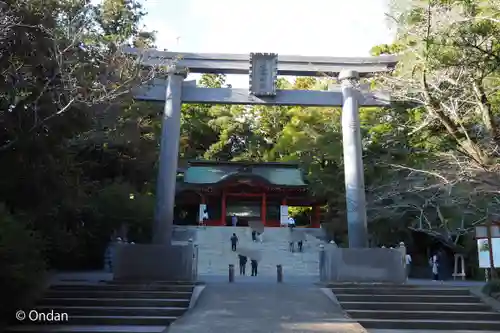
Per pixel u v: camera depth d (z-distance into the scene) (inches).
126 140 1011.3
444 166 709.3
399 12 510.0
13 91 490.0
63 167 568.7
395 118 962.7
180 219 1660.9
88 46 684.7
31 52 529.3
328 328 398.9
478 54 480.1
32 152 502.9
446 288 599.2
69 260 928.9
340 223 1210.0
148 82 721.0
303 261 1060.5
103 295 540.7
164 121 712.4
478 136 557.3
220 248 1149.7
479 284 716.7
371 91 758.5
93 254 968.3
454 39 473.7
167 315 487.8
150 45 856.3
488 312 514.0
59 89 522.9
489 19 464.4
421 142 876.6
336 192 1227.9
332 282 644.7
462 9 473.4
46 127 510.9
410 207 999.0
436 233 953.5
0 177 494.9
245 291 573.0
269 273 943.7
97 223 909.8
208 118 2135.8
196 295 550.9
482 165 522.0
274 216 1632.6
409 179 916.0
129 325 463.2
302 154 1459.2
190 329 388.2
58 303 513.3
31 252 434.6
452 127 535.5
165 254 647.8
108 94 568.1
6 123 491.8
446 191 831.1
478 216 909.8
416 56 538.9
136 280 633.6
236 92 740.7
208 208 1624.0
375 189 981.2
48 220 641.6
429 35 482.6
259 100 738.8
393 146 1019.9
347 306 528.1
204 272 950.4
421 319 499.2
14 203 520.4
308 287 613.3
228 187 1558.8
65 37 594.9
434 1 474.3
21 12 515.2
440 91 524.1
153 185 1209.4
